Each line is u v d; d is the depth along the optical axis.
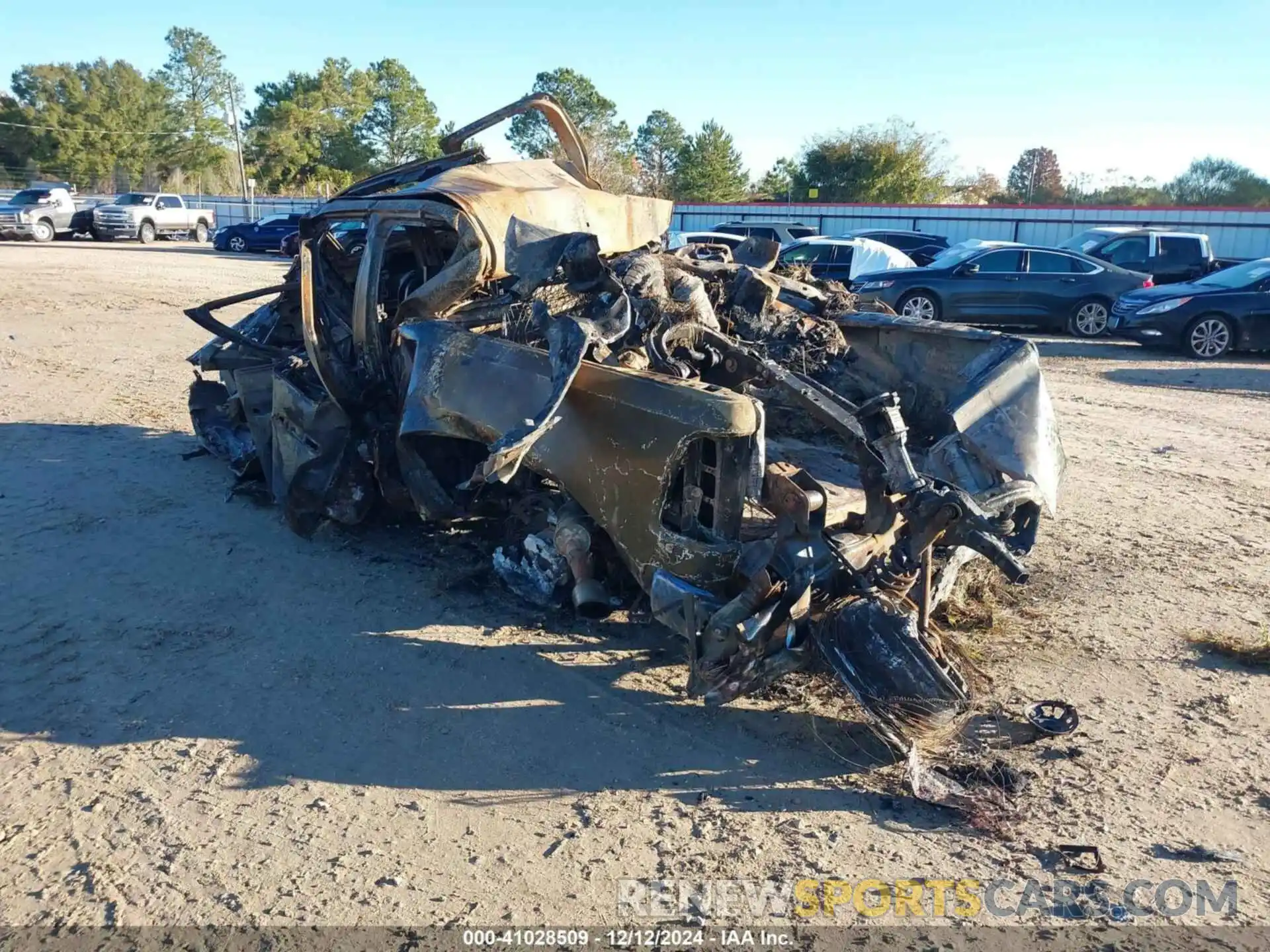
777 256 5.95
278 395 5.46
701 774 3.40
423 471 4.71
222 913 2.70
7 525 5.61
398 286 5.57
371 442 5.16
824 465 4.53
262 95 69.12
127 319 13.69
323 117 66.75
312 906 2.73
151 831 3.04
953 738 3.57
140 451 7.21
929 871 2.92
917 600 3.65
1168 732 3.70
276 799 3.22
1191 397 10.42
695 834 3.08
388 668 4.09
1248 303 13.19
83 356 10.92
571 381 3.71
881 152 47.09
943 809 3.22
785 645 3.43
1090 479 7.15
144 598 4.71
